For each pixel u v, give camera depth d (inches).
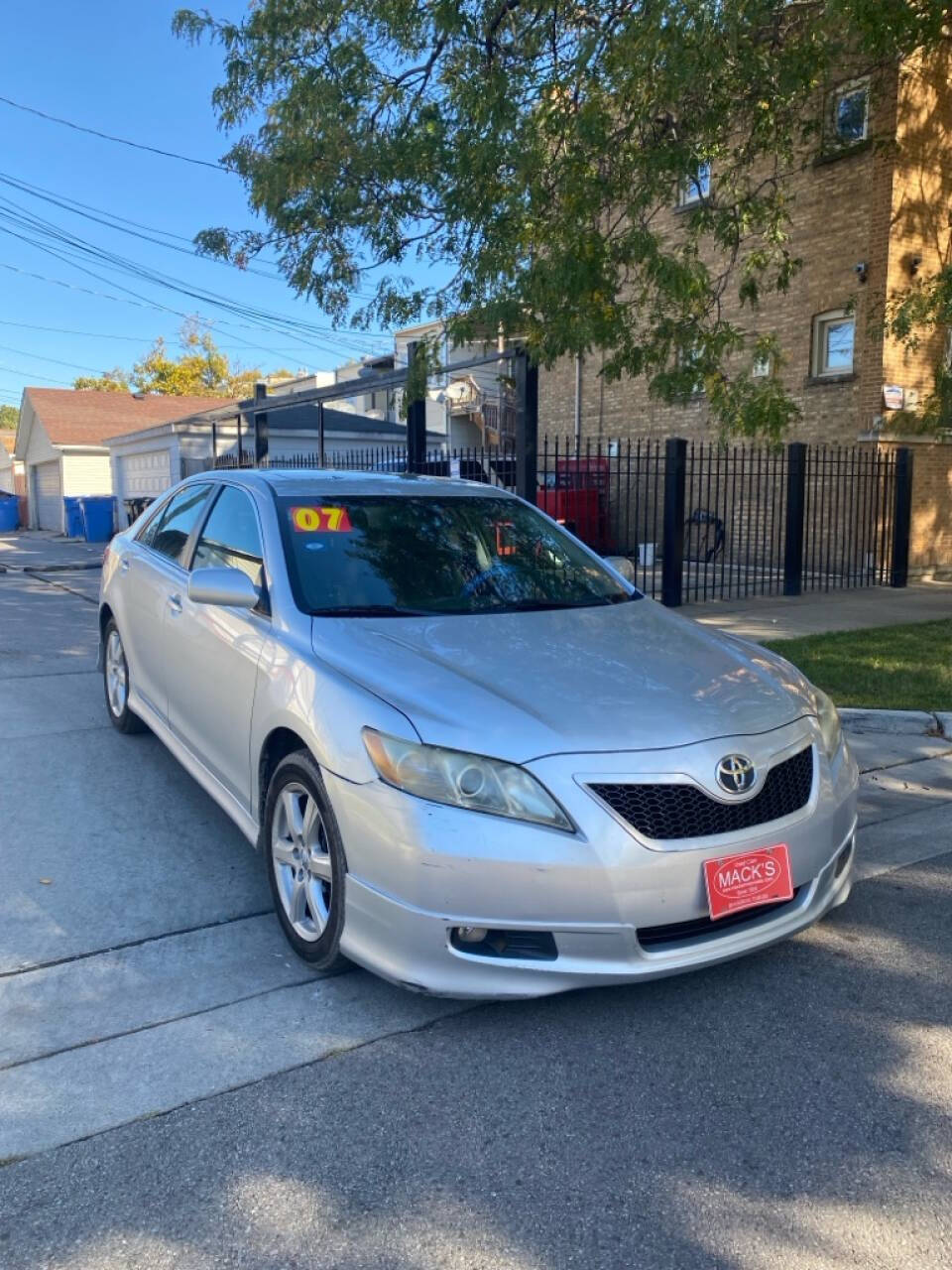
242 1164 104.9
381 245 371.9
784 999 139.2
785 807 134.4
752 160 403.2
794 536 531.2
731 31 305.1
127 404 1432.1
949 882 179.2
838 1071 123.0
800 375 632.4
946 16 333.1
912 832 203.2
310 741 135.6
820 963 149.4
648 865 120.5
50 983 138.9
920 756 253.4
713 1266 92.6
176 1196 100.3
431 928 121.0
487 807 120.6
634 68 299.4
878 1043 129.0
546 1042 127.6
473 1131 110.5
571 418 848.3
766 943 131.8
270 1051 124.6
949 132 585.6
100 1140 108.1
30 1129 109.6
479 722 125.4
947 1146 109.6
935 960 150.7
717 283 446.6
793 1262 93.0
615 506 775.7
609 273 316.2
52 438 1272.1
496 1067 122.3
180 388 2262.6
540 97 328.5
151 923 156.7
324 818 134.6
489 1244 94.6
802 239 621.0
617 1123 112.3
